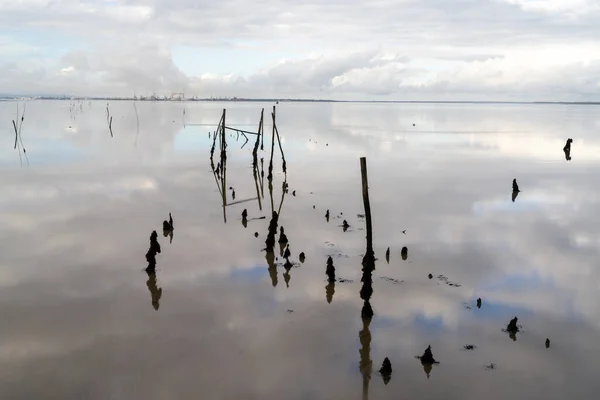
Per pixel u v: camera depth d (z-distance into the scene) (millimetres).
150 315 18078
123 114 155500
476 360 15461
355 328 17391
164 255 24109
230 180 44125
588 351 15883
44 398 13453
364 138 83625
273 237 24891
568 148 62188
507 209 33438
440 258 23859
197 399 13609
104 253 24156
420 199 36375
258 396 13750
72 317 17766
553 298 19578
